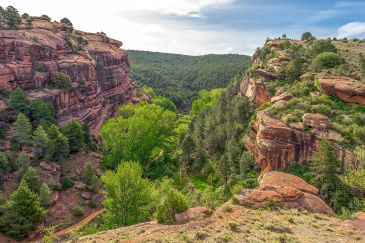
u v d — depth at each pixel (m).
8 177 58.69
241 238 25.11
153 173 73.81
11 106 73.12
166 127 88.00
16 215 48.72
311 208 33.06
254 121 58.91
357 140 43.22
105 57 125.44
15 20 95.06
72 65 98.94
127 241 24.92
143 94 156.75
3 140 66.50
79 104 97.19
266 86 71.06
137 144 77.69
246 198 33.09
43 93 84.25
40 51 90.62
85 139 84.50
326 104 53.12
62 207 59.09
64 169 68.06
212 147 70.00
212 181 62.16
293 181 38.72
